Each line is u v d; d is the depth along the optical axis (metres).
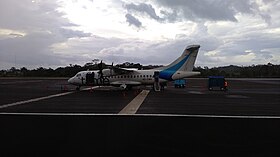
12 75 142.00
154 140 3.82
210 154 3.76
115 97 30.06
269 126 3.71
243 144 3.71
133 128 3.87
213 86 45.44
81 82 42.59
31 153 3.85
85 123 3.90
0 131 3.88
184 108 19.89
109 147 3.85
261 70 143.00
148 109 19.41
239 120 3.77
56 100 26.14
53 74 132.75
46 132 3.88
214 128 3.78
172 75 42.72
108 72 42.19
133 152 3.84
